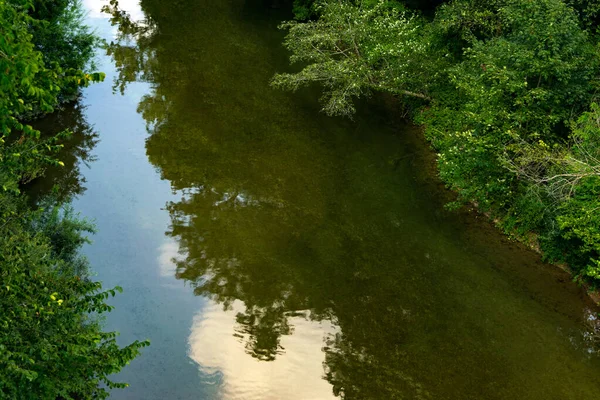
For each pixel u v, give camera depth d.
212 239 16.83
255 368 13.42
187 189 18.69
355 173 19.38
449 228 17.06
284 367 13.45
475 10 20.62
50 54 19.89
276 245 16.64
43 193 18.25
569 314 14.45
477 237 16.70
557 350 13.63
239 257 16.27
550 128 16.50
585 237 13.76
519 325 14.22
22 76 8.02
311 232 17.06
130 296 15.06
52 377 8.79
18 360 8.48
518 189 16.83
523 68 16.94
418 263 15.98
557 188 15.07
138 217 17.61
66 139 20.80
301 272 15.81
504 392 12.72
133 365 13.36
